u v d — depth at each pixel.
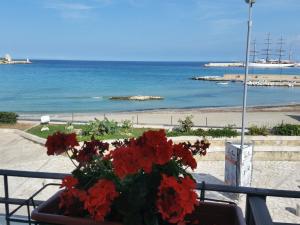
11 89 74.56
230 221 2.69
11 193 12.76
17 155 19.17
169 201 2.17
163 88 81.94
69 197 2.50
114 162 2.27
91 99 58.62
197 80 112.75
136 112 40.47
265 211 2.77
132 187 2.30
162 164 2.31
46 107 48.59
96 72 150.88
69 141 2.79
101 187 2.27
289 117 35.78
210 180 15.43
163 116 34.66
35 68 183.38
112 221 2.39
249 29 15.08
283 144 18.98
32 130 23.92
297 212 11.68
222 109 44.56
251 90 79.75
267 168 17.22
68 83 91.25
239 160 13.30
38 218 2.47
